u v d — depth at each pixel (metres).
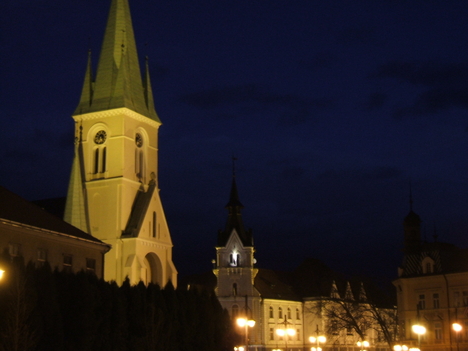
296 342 168.38
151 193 110.44
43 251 73.75
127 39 116.31
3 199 75.31
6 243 68.62
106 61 115.12
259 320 158.25
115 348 68.88
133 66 116.44
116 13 116.81
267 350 158.75
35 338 60.09
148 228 108.31
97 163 111.06
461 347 115.31
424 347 120.19
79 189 104.75
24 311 58.03
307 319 171.88
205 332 83.50
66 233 77.06
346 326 121.25
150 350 71.94
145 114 114.62
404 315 124.81
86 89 114.81
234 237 162.00
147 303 75.31
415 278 124.12
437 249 125.31
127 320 72.62
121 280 103.31
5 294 59.47
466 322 115.56
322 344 150.50
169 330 77.19
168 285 81.31
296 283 178.00
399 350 93.75
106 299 69.12
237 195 165.50
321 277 177.50
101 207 108.12
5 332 57.78
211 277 171.62
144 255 106.44
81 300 65.69
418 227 137.25
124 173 108.38
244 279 159.38
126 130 110.31
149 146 115.25
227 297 159.12
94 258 82.00
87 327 65.38
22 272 61.31
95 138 111.69
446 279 120.19
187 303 82.62
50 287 63.31
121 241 105.56
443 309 119.50
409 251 136.12
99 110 111.12
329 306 168.50
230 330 89.94
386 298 179.00
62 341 62.88
